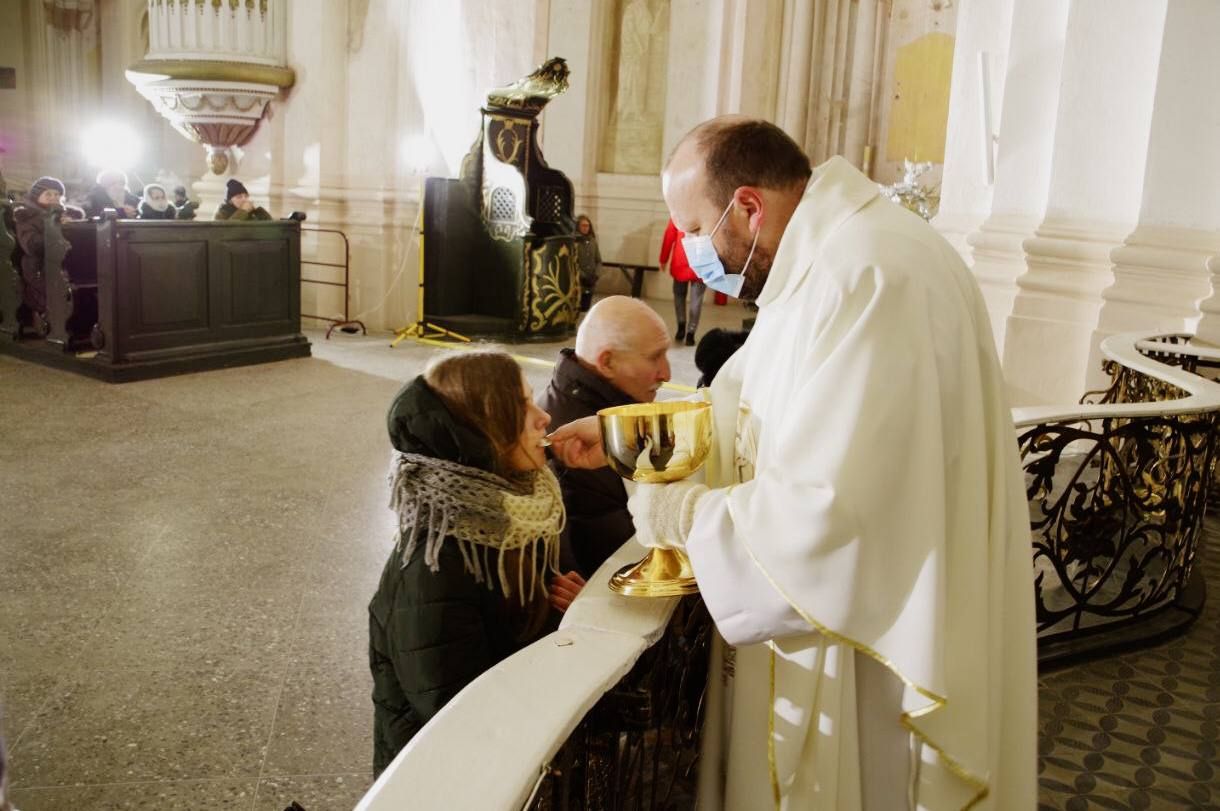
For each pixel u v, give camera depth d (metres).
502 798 1.21
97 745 3.09
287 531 4.95
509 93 10.31
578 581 2.30
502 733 1.34
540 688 1.46
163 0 10.70
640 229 15.02
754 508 1.57
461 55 11.74
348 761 3.07
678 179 1.84
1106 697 3.24
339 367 8.96
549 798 1.46
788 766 1.75
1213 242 5.46
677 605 1.82
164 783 2.92
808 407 1.55
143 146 16.92
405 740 2.13
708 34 14.14
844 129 15.34
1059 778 2.78
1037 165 6.24
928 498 1.53
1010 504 1.76
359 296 11.22
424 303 10.66
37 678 3.46
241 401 7.52
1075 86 5.85
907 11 14.81
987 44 6.79
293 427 6.86
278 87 10.91
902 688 1.71
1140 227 5.63
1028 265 6.13
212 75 10.59
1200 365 5.32
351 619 4.03
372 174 10.95
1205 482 3.98
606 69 14.95
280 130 11.16
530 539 2.02
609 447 1.70
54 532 4.80
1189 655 3.56
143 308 8.07
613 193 15.07
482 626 2.04
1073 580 4.10
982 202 6.88
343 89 10.95
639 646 1.61
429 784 1.23
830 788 1.73
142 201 9.48
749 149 1.77
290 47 10.92
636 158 15.05
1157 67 5.52
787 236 1.76
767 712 1.80
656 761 1.96
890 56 15.03
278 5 10.80
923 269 1.62
